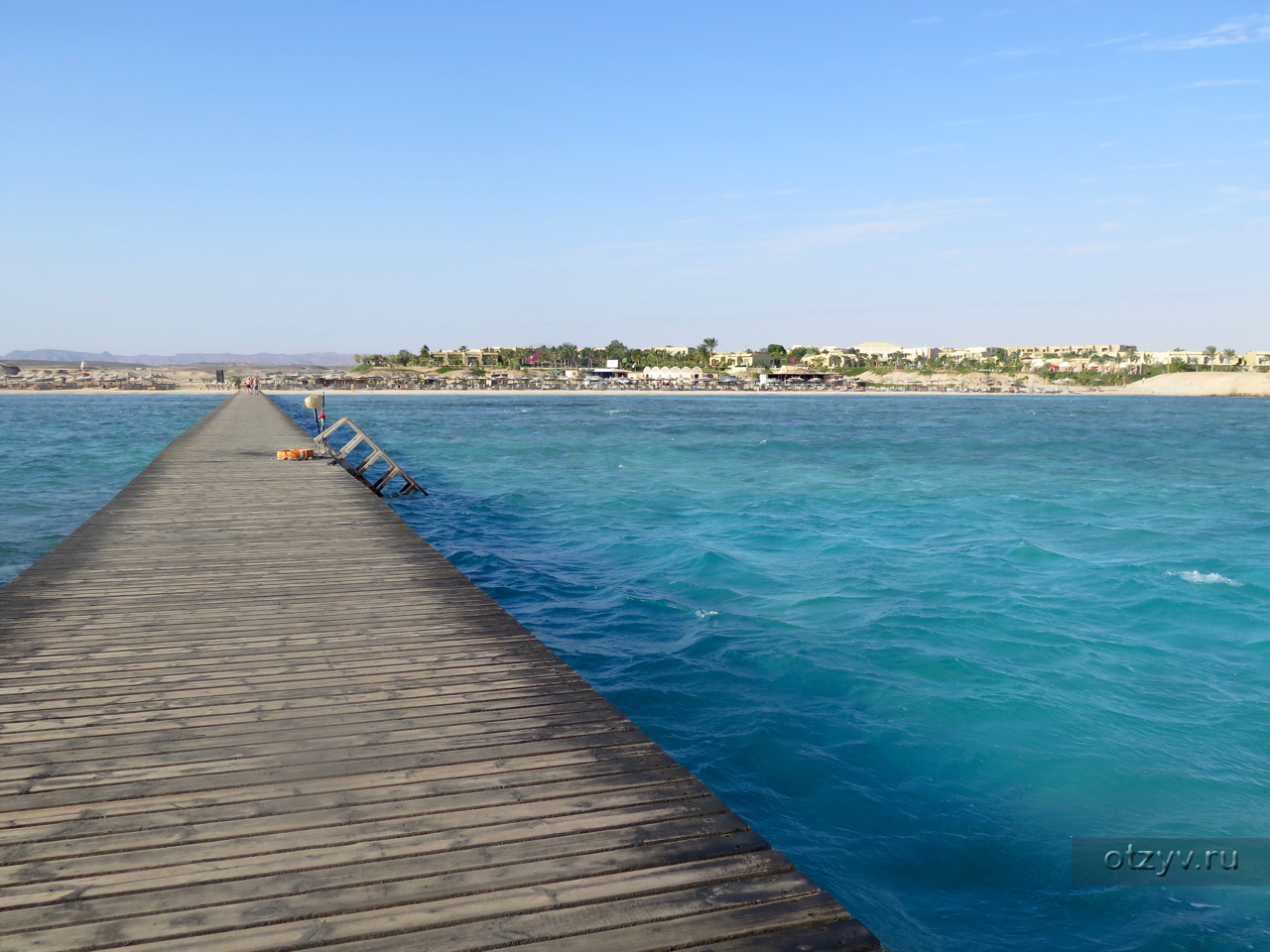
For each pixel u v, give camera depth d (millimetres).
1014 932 5059
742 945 2801
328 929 2865
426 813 3717
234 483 16234
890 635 10891
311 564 9188
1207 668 9688
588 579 14305
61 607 7348
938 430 67812
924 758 7316
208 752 4375
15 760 4258
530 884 3152
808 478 31672
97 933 2824
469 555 16375
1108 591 13383
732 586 13742
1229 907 5289
